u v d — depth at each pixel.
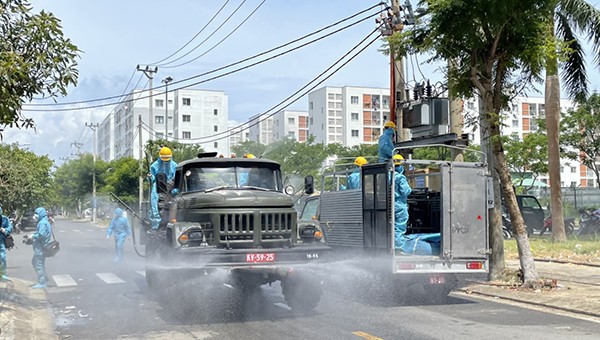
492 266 16.56
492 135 15.16
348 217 15.48
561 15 24.06
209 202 12.30
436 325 11.06
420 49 15.17
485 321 11.44
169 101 119.56
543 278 15.88
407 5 20.06
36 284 18.02
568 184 118.50
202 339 10.19
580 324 11.10
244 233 12.06
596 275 17.52
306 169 56.31
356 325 11.14
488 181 14.53
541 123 52.31
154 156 53.16
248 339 10.12
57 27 12.50
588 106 41.75
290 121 136.50
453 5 13.86
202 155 14.77
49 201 72.25
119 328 11.28
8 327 11.02
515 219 15.47
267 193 12.94
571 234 33.00
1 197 39.81
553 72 15.57
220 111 119.12
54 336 10.82
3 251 18.62
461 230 13.66
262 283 12.90
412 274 13.37
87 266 23.31
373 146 66.44
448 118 18.86
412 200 15.52
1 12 11.97
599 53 23.69
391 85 20.33
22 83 12.55
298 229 12.60
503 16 13.66
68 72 12.66
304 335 10.34
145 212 17.31
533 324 11.12
